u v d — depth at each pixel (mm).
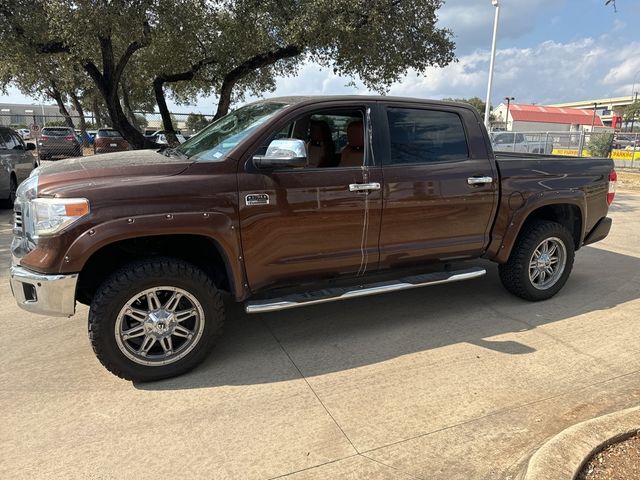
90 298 3818
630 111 70938
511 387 3412
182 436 2873
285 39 13711
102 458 2684
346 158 4176
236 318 4602
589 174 5109
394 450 2754
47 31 11594
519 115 67375
